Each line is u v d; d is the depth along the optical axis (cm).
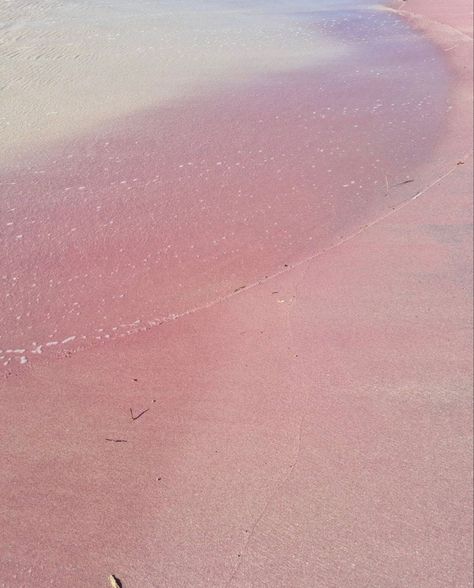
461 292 541
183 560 326
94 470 374
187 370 455
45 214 648
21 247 596
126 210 662
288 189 716
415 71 1119
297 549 334
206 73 1082
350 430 405
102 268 575
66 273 566
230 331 498
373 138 848
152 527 342
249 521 347
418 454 391
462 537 344
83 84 1016
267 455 386
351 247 612
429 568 328
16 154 767
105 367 461
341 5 1609
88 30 1322
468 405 427
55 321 510
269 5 1591
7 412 418
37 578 316
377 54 1220
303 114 919
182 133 844
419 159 794
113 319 514
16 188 692
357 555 332
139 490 362
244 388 437
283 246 616
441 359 467
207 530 342
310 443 395
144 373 454
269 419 412
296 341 483
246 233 634
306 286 552
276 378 446
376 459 387
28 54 1155
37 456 384
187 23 1399
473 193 703
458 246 607
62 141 808
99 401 427
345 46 1270
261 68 1117
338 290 546
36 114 890
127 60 1138
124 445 392
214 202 685
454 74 1098
